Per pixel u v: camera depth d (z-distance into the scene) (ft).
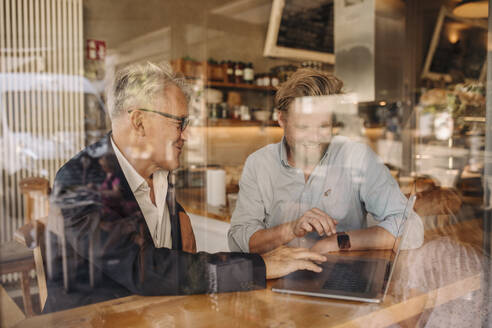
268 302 1.93
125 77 2.81
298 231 3.31
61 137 2.48
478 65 6.12
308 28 5.16
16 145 2.35
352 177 3.88
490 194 3.31
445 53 6.50
